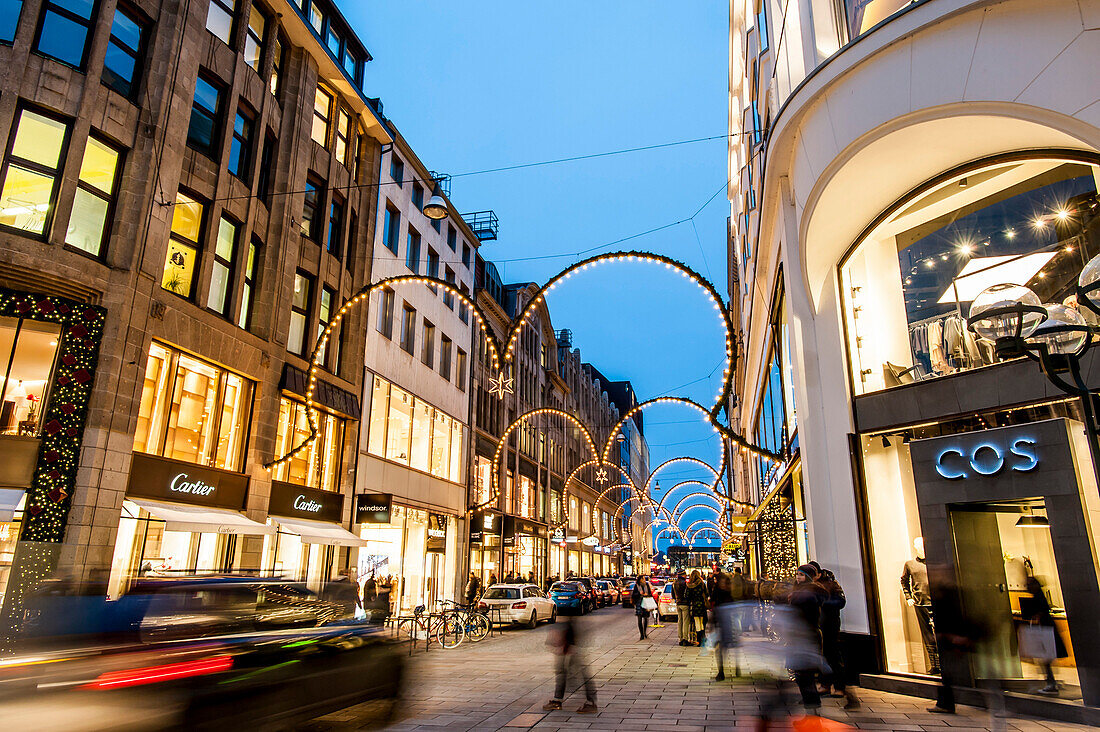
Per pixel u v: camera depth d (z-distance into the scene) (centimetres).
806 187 1270
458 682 1125
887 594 1141
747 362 3044
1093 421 616
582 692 1023
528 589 2467
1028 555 990
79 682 504
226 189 1752
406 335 2848
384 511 2205
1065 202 992
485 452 3672
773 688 681
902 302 1208
